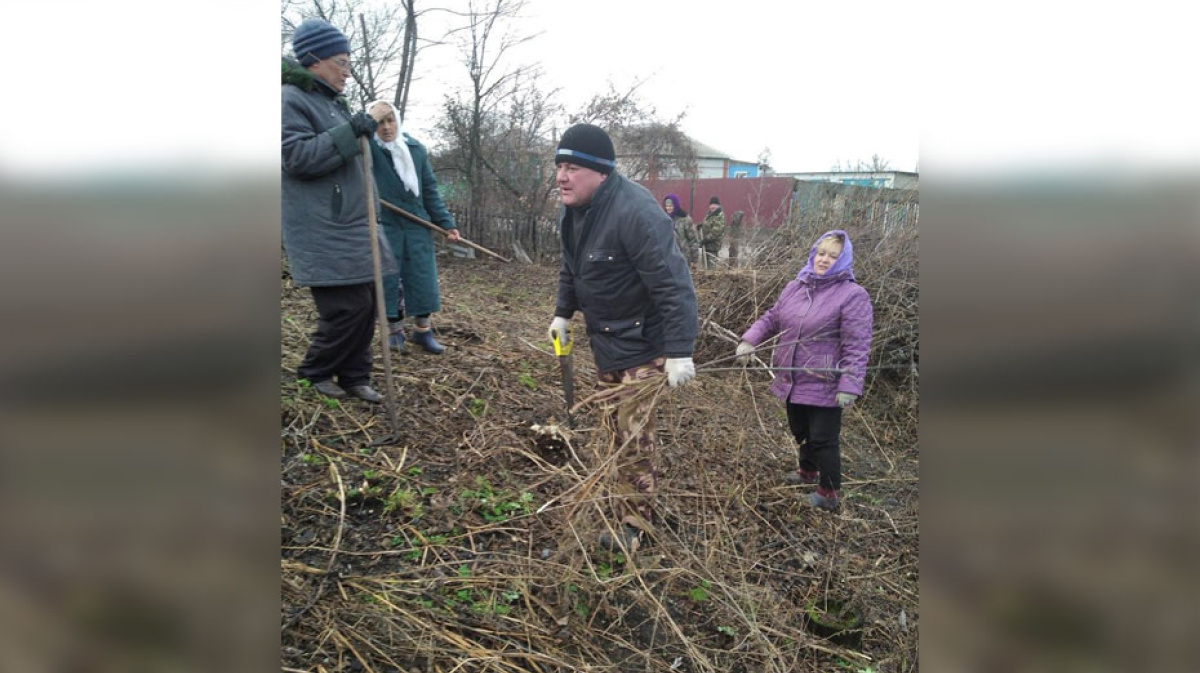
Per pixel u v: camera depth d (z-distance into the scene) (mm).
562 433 3445
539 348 4902
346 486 2766
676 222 10680
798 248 6699
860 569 3287
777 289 6254
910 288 5797
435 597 2346
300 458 2846
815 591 3055
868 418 5309
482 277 9008
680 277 2586
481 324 5570
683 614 2650
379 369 3824
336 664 1986
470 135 12367
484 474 3105
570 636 2350
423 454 3127
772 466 4102
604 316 2762
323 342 3227
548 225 12867
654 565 2762
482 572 2518
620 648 2393
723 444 4113
